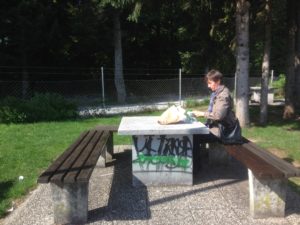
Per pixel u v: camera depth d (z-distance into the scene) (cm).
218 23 765
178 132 295
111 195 294
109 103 1098
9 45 1115
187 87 1313
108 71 1562
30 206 273
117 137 525
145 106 944
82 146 320
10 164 385
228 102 320
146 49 1803
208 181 326
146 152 309
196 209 265
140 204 275
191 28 1175
